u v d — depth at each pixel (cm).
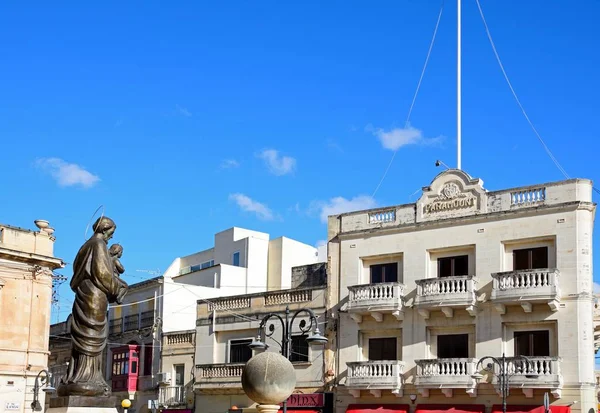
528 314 3944
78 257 1855
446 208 4294
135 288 5828
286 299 4812
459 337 4166
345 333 4509
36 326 4656
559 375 3756
